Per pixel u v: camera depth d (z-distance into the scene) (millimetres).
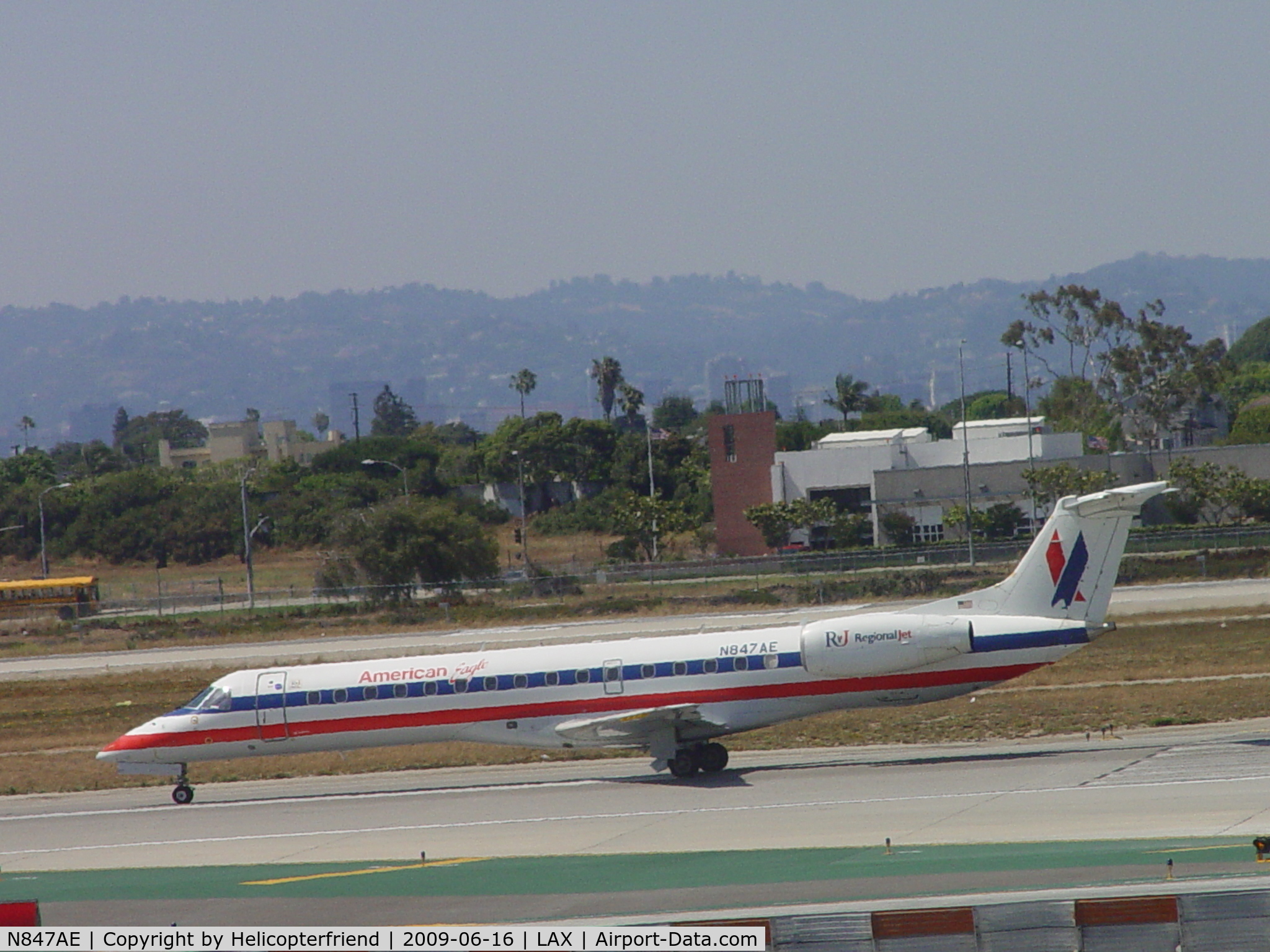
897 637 73438
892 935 36750
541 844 61375
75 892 55812
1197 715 81312
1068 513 73312
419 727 79062
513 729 78000
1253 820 54000
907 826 58531
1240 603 126562
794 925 37312
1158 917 35812
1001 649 73312
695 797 70125
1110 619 124688
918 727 85188
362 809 74562
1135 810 57656
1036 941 36219
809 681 74625
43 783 89625
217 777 88812
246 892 53375
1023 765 70812
